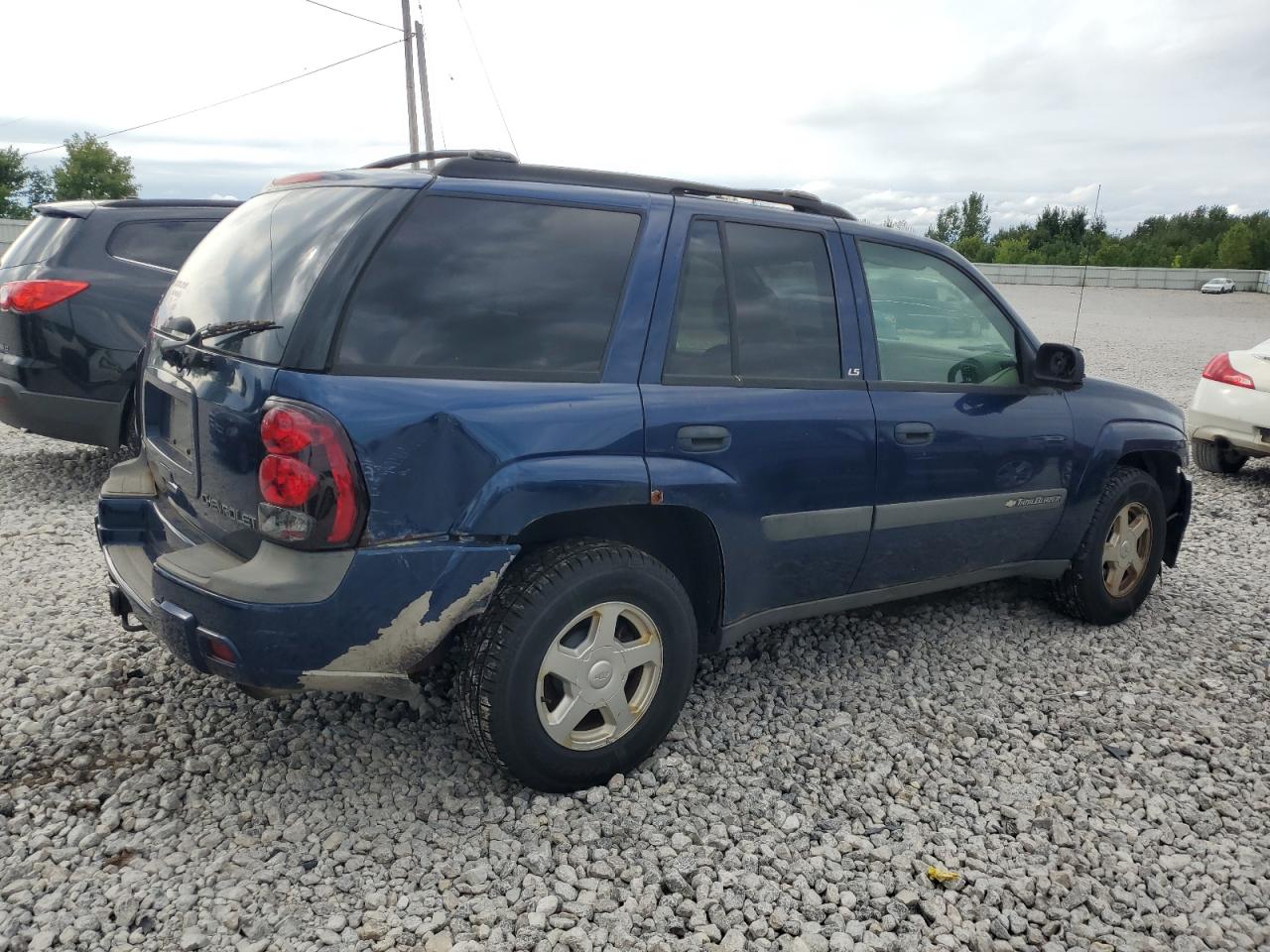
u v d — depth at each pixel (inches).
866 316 143.8
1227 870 113.4
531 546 117.0
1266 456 320.8
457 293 108.7
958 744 138.3
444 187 111.3
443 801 116.6
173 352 122.3
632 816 115.6
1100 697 155.9
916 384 148.3
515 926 97.2
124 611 127.3
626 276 120.0
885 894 105.0
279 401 99.6
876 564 148.0
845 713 144.3
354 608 101.3
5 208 2869.1
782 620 142.1
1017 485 161.8
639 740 122.0
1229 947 101.2
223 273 121.0
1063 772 132.6
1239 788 131.0
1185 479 195.5
